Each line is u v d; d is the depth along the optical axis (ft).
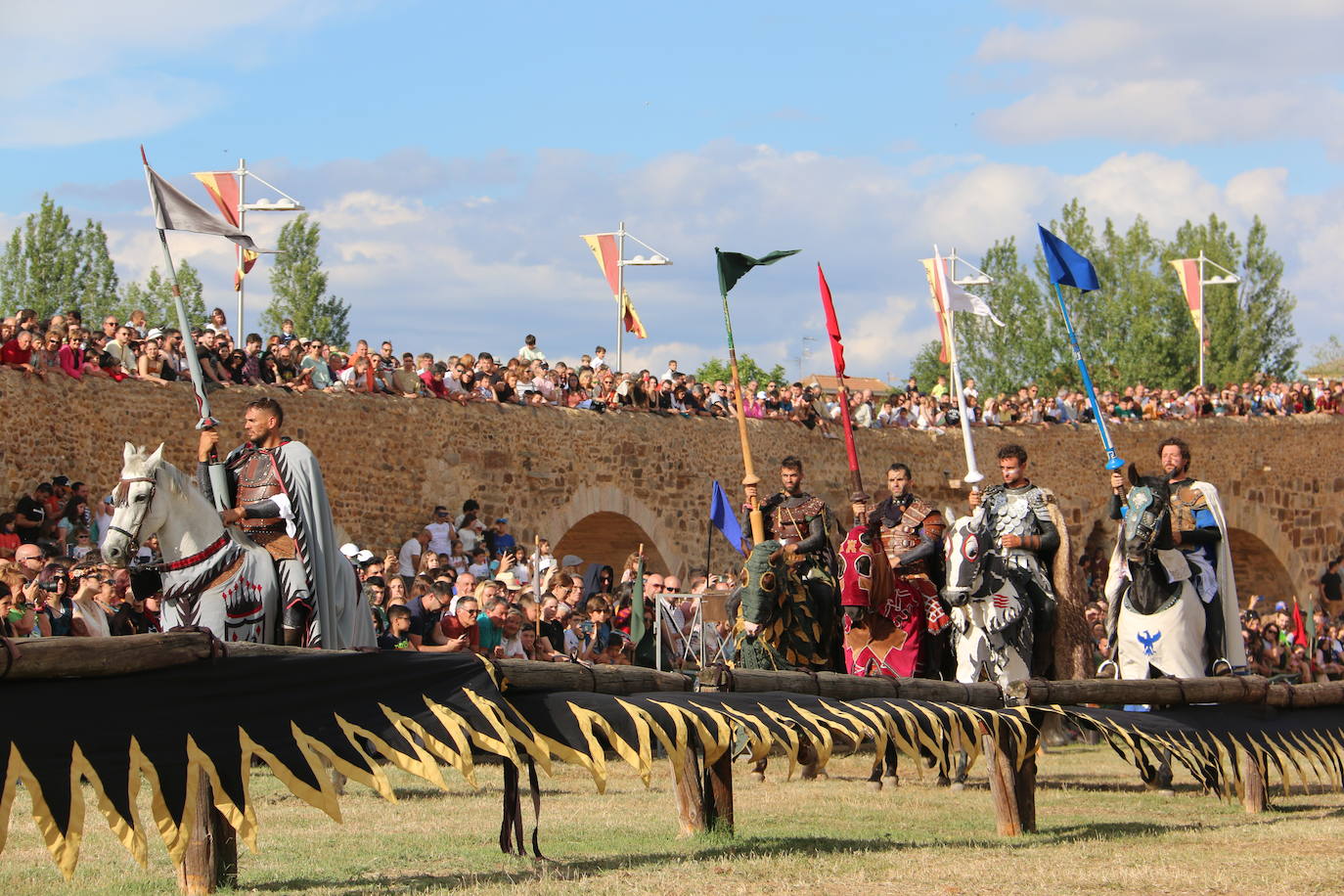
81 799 17.58
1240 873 21.89
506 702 21.50
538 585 56.44
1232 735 30.25
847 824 28.32
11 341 61.57
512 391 85.97
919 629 36.04
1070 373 177.17
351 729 19.94
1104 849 24.76
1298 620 92.79
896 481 37.29
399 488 78.38
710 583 66.08
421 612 48.39
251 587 27.78
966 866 22.43
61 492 59.00
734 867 22.17
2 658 17.03
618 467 90.63
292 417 73.20
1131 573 34.35
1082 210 180.34
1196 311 137.80
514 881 21.04
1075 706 29.35
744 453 36.22
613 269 100.17
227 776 18.83
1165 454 36.22
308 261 166.30
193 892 20.34
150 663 18.33
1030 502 35.94
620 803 31.89
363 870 22.43
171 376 68.33
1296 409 127.34
